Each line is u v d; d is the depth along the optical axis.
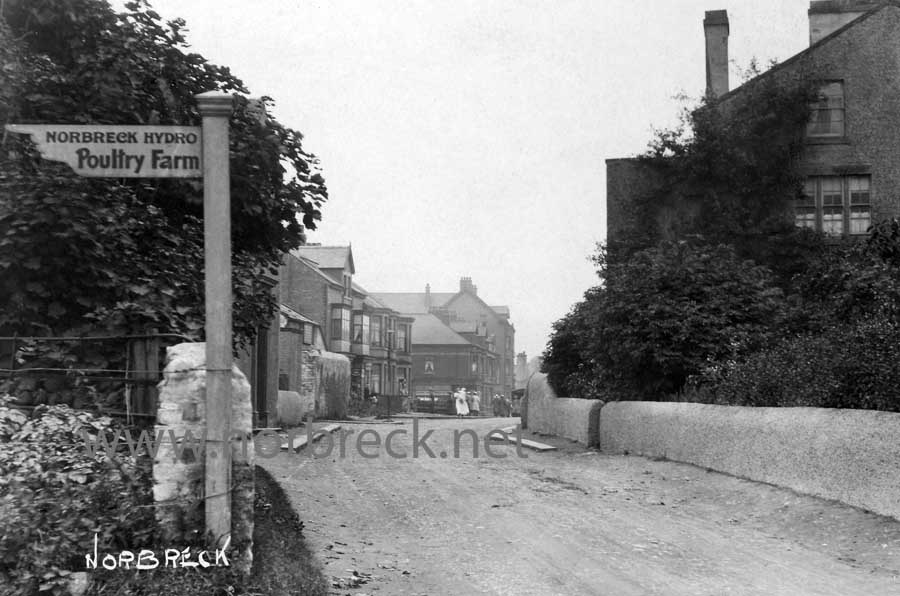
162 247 9.91
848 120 24.81
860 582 7.30
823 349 12.48
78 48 10.61
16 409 7.40
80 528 6.14
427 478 13.46
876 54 24.84
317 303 54.28
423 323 89.62
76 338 7.55
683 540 9.02
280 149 10.54
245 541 6.38
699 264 18.08
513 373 113.69
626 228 25.12
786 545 8.82
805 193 24.88
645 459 15.35
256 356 21.62
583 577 7.49
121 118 10.60
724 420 12.87
